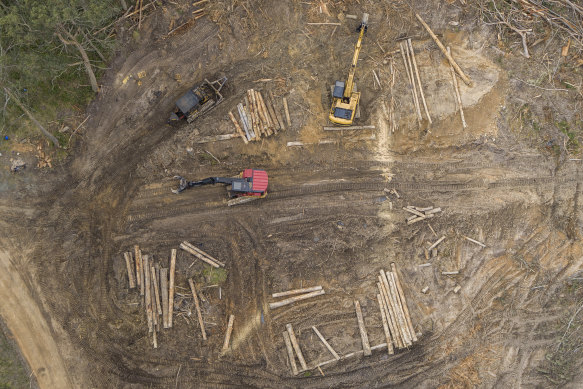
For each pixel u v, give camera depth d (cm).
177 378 2922
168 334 2920
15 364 2773
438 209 3075
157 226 2964
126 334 2897
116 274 2916
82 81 2950
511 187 3116
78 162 2941
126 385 2877
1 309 2800
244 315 2995
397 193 3083
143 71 3017
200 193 2998
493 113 3120
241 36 3056
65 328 2853
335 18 3120
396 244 3119
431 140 3112
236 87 3039
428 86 3100
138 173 2964
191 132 2970
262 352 2980
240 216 3014
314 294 3050
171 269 2925
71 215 2911
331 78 3092
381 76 3102
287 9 3066
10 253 2836
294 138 3022
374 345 3058
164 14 3028
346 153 3078
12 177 2856
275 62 3062
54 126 2906
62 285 2873
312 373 3016
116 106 2988
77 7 2600
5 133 2842
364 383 3067
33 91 2861
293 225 3030
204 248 2989
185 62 3044
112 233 2938
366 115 3106
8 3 2531
